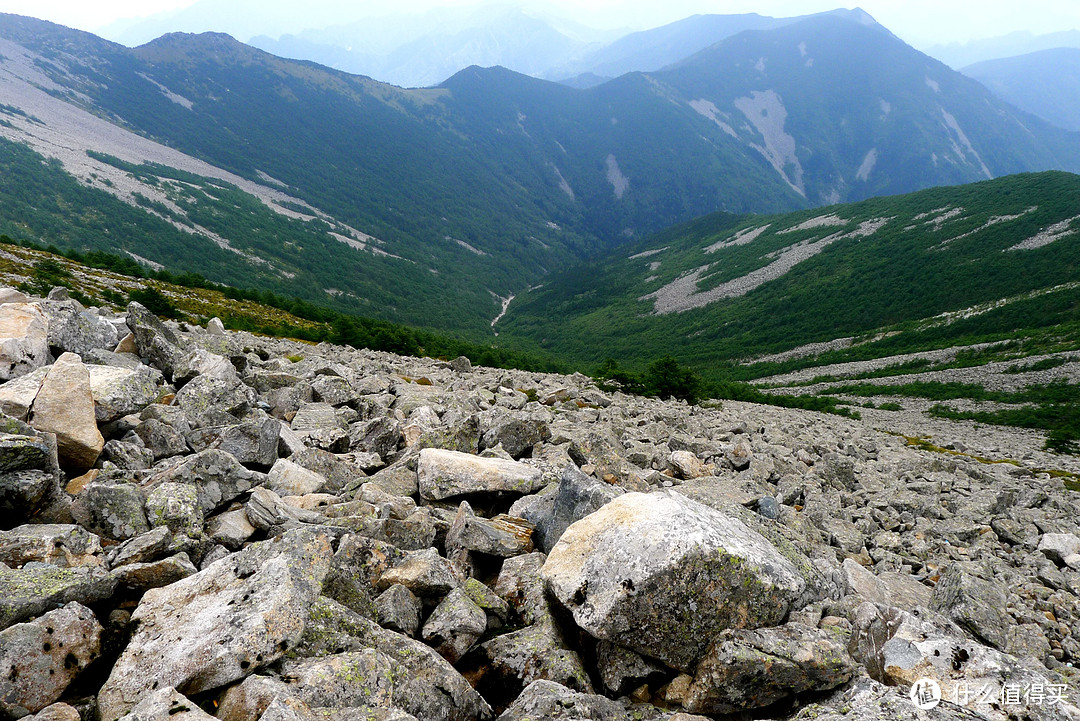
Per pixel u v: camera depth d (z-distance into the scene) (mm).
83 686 5730
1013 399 139500
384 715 5301
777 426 40375
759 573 7055
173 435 11242
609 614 6754
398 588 7406
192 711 4969
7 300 17281
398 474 11883
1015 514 21125
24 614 5727
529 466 12844
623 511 7926
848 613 8188
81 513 8305
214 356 16281
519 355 114812
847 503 19844
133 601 6883
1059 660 10703
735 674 6352
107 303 95250
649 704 6824
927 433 96812
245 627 5781
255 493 9312
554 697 6141
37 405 9641
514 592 8383
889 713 5762
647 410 33875
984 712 6285
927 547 15680
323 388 19797
